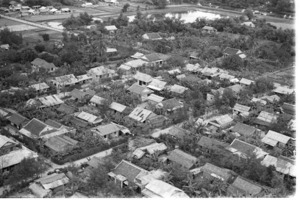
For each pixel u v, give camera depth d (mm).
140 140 83688
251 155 74000
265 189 66125
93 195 63781
